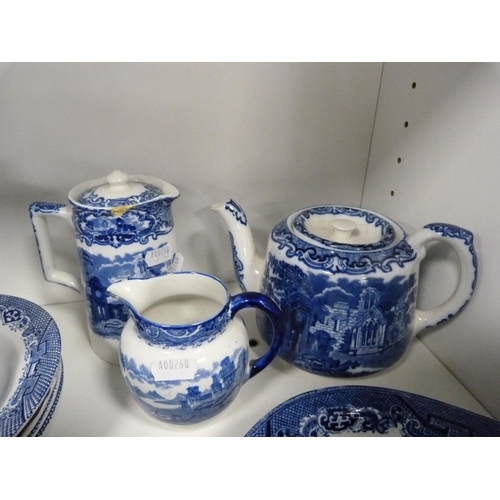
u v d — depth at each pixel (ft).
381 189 1.98
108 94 1.67
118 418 1.46
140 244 1.43
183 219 1.97
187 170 1.87
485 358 1.51
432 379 1.65
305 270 1.39
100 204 1.39
